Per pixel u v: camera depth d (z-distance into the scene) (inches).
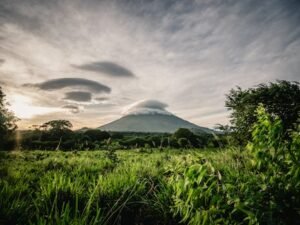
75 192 131.2
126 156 454.9
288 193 81.5
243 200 77.4
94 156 455.5
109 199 130.7
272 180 86.3
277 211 79.4
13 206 112.1
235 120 520.7
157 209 121.1
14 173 207.6
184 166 97.3
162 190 137.5
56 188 126.9
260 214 74.5
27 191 145.6
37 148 879.7
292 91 507.8
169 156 366.9
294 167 83.0
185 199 90.1
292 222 78.4
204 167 79.4
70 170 241.6
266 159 92.1
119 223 114.4
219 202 78.6
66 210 95.7
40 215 111.0
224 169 158.6
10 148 953.5
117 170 203.9
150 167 220.2
